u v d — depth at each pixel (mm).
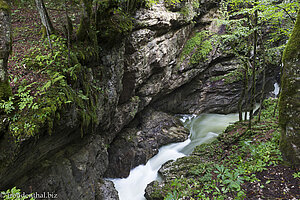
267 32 10703
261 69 13070
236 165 5961
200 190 5449
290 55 4707
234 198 4434
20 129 3455
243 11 6590
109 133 8523
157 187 7207
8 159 3406
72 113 4590
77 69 4879
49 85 3783
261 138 6898
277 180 4602
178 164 8266
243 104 15055
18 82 4109
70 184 5039
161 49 10266
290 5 5711
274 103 10867
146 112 12258
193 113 14891
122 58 7449
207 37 13422
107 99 6734
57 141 4656
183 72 12977
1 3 3188
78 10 6832
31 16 7227
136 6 7938
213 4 13711
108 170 8828
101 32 5965
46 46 5090
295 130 4762
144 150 9992
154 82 11000
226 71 13922
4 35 3238
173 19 10430
